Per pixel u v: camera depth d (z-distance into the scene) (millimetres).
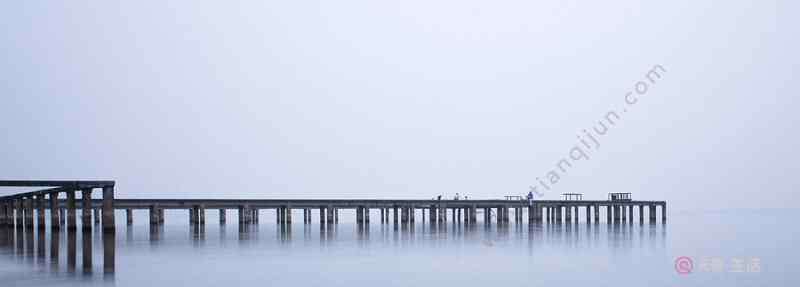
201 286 36031
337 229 83500
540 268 42875
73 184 54656
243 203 88125
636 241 62625
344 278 39000
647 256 49250
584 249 54625
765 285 36406
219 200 87250
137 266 43250
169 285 36188
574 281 37969
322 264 44781
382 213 102500
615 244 59250
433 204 96875
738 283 37000
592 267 43375
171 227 88500
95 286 35781
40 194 68688
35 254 48688
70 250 51219
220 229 83500
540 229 83750
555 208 107125
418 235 71125
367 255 50031
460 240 64000
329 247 56250
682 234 73375
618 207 107188
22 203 77250
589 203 104812
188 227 88062
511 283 37281
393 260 46938
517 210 103938
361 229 83375
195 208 87125
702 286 36281
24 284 36281
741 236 69500
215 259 47219
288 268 42688
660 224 100562
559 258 48156
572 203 103938
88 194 54906
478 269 42562
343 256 49500
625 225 96625
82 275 39250
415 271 41625
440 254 50875
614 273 40719
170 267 42812
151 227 85000
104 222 53062
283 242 61062
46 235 68188
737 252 51875
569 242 61469
